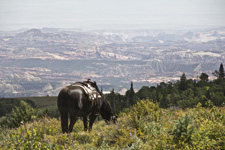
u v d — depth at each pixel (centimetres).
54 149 2458
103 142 2678
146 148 2275
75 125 3966
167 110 4100
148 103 3509
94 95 3438
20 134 2533
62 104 3188
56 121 3866
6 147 2438
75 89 3256
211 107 2736
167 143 2262
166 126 2831
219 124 2331
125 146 2459
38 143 2305
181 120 2331
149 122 3050
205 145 2091
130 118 3058
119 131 2802
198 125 2562
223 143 2098
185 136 2230
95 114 3622
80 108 3212
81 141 2842
